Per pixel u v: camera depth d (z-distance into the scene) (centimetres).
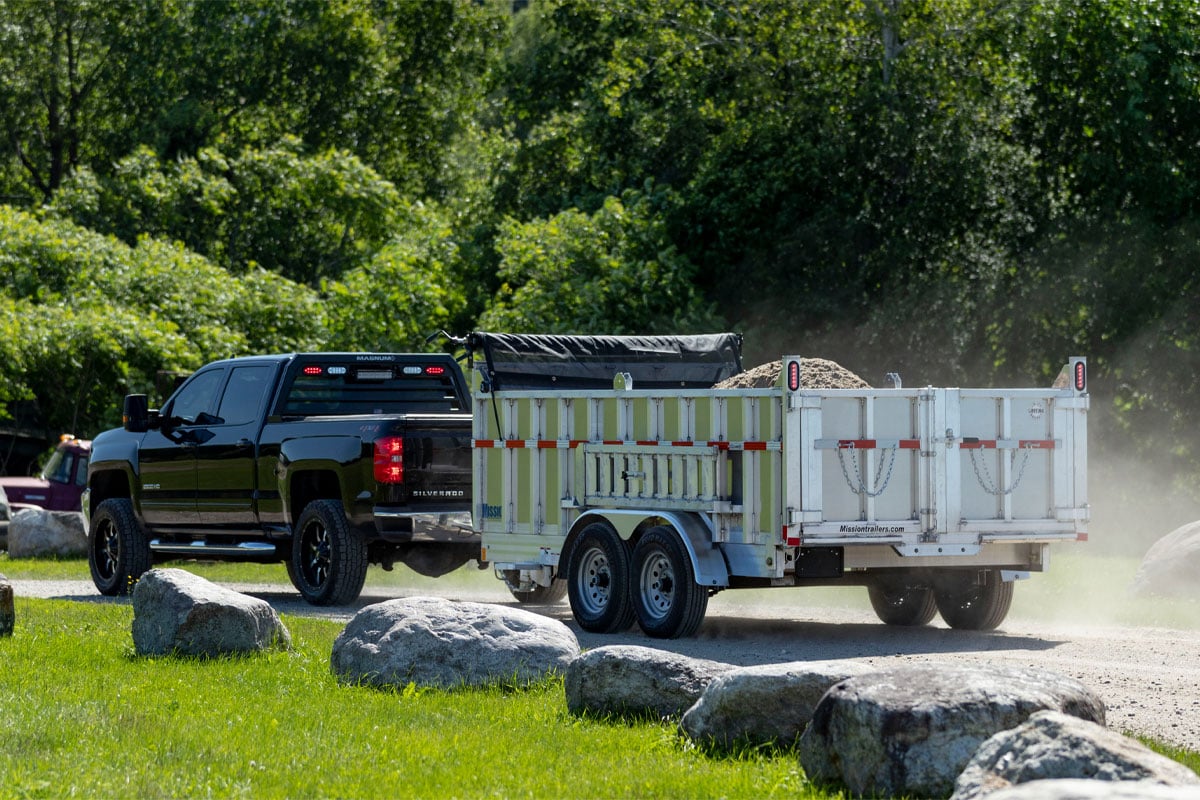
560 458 3011
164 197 9506
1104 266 6444
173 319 7812
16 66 11944
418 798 1448
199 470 3738
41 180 12319
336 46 12175
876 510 2648
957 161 6512
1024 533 2773
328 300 8225
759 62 7019
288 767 1589
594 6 7888
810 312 6750
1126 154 6562
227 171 10275
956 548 2708
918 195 6606
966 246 6719
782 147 7019
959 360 6681
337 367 3653
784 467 2577
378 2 12762
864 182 6838
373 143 12425
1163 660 2500
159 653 2456
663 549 2761
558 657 2141
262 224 9888
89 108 12219
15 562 5172
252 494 3594
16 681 2162
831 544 2617
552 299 6919
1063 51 6594
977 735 1412
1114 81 6506
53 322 7375
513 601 3650
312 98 12288
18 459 8444
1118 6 6512
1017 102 6688
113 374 7519
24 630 2781
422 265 8212
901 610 3089
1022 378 6725
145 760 1616
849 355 6731
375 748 1684
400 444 3328
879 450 2653
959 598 2962
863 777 1441
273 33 12038
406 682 2122
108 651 2520
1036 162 6819
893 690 1460
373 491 3328
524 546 3105
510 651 2131
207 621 2444
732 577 2712
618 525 2864
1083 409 2820
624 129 7806
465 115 12681
